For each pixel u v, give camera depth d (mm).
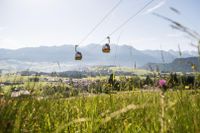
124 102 3525
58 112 3551
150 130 2633
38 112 2963
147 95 3197
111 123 2969
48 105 3359
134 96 3594
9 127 2336
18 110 2607
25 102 2848
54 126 3102
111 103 3525
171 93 2584
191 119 2281
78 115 3330
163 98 2043
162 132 1969
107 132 2850
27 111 2771
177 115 2379
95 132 2809
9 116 2439
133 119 3244
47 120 3117
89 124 2930
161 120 1994
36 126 2805
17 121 2455
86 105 3631
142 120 3047
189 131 2139
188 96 2588
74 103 3785
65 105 3725
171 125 2061
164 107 2014
